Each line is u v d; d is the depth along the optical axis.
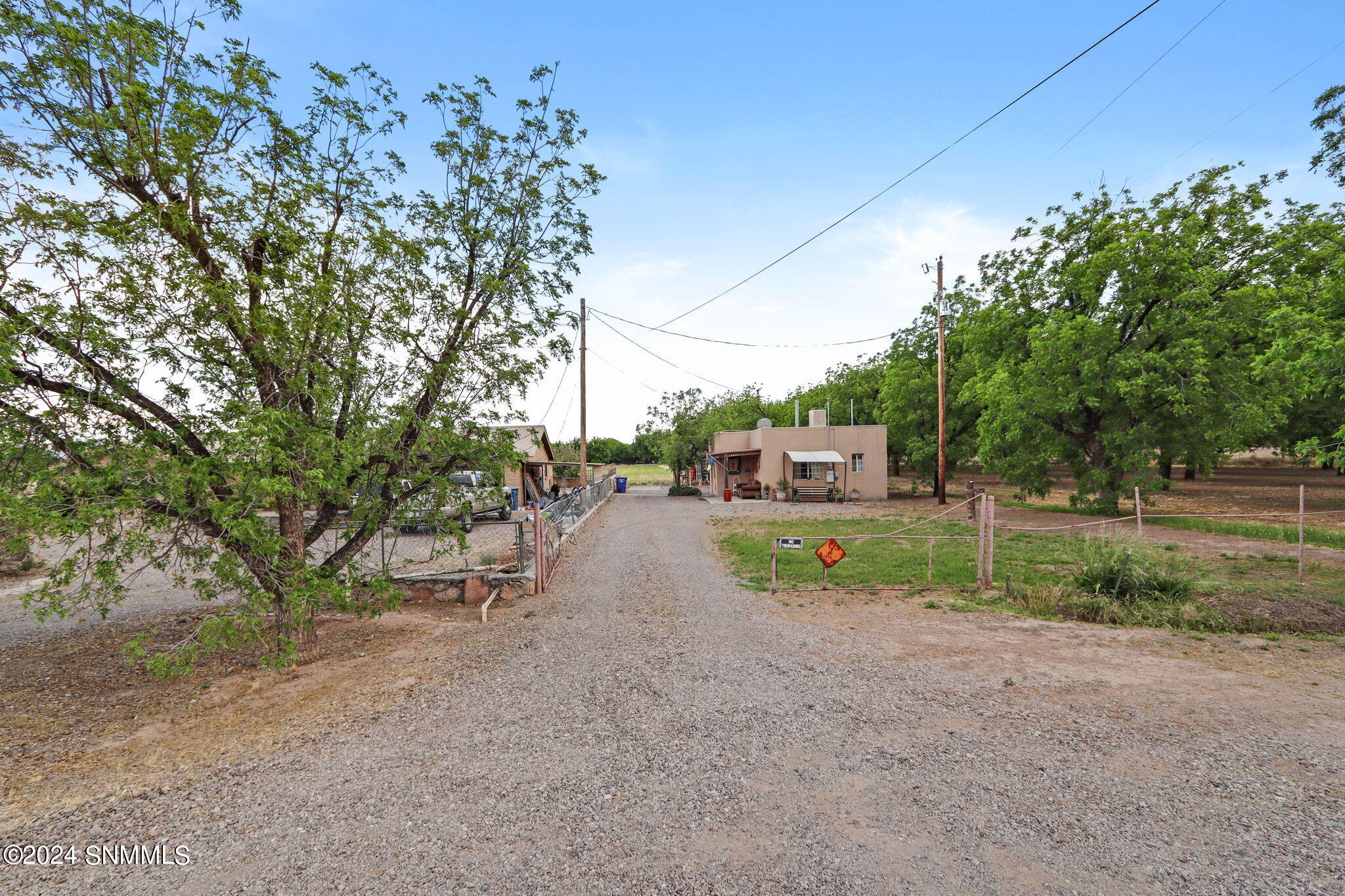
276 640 6.48
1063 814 3.32
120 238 4.93
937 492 24.62
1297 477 31.95
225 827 3.36
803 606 8.54
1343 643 6.48
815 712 4.85
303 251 5.94
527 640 7.04
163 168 5.12
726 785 3.71
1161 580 8.24
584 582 10.48
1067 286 19.28
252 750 4.37
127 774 4.05
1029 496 26.91
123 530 4.80
